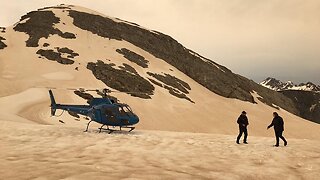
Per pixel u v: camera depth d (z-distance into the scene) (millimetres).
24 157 7863
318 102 137625
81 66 73000
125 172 6289
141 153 9617
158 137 16062
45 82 61781
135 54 90375
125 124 17969
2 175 5645
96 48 86375
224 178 6574
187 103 72500
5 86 59156
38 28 90625
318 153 10953
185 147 12164
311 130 76500
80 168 6453
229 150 11656
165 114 62156
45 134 14742
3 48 79375
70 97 53562
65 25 95562
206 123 63906
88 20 102188
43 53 77312
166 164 7840
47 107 44156
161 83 78438
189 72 98250
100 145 11273
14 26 94750
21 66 70500
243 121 14758
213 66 106062
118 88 67375
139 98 65812
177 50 105750
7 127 17250
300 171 7848
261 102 97375
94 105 18969
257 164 8625
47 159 7680
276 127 13562
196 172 7000
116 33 100875
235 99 91438
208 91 90875
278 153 10891
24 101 45219
